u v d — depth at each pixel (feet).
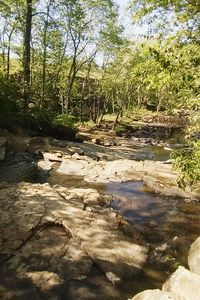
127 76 133.28
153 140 117.08
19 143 62.80
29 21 87.40
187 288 20.07
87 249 27.17
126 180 50.03
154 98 224.12
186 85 22.33
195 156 27.53
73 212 32.81
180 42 22.52
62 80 140.26
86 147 73.10
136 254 27.99
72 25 114.93
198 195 42.80
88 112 164.45
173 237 32.04
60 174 51.60
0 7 98.12
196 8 22.54
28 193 36.94
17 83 93.76
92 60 139.13
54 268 24.82
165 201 42.37
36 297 22.02
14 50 104.37
